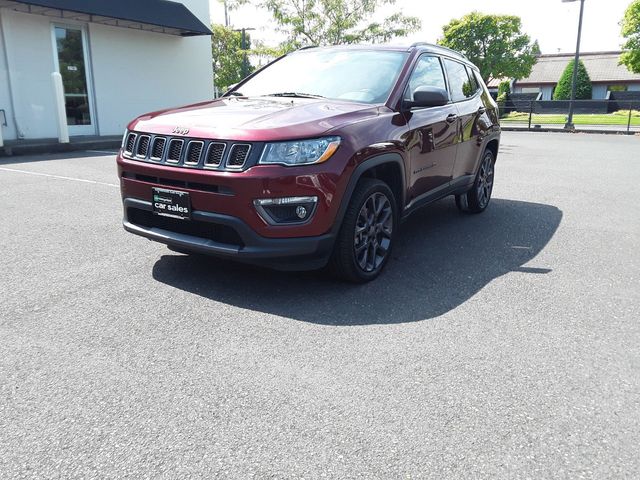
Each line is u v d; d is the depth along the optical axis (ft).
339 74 14.96
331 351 9.41
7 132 39.93
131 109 50.08
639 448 7.00
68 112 44.73
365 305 11.45
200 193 11.05
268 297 11.76
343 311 11.10
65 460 6.59
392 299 11.84
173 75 54.03
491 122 19.90
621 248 16.40
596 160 39.86
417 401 7.95
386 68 14.70
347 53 15.87
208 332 10.03
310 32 69.10
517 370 8.91
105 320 10.46
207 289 12.12
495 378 8.63
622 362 9.27
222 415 7.53
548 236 17.70
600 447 7.00
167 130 11.75
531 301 11.94
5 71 39.34
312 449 6.85
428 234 17.71
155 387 8.20
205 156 11.04
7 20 38.96
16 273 12.92
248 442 6.97
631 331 10.52
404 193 13.76
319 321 10.60
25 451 6.73
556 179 30.19
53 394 7.97
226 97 14.96
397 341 9.84
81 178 25.77
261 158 10.67
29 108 41.22
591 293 12.53
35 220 17.85
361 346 9.61
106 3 42.60
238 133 10.87
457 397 8.07
